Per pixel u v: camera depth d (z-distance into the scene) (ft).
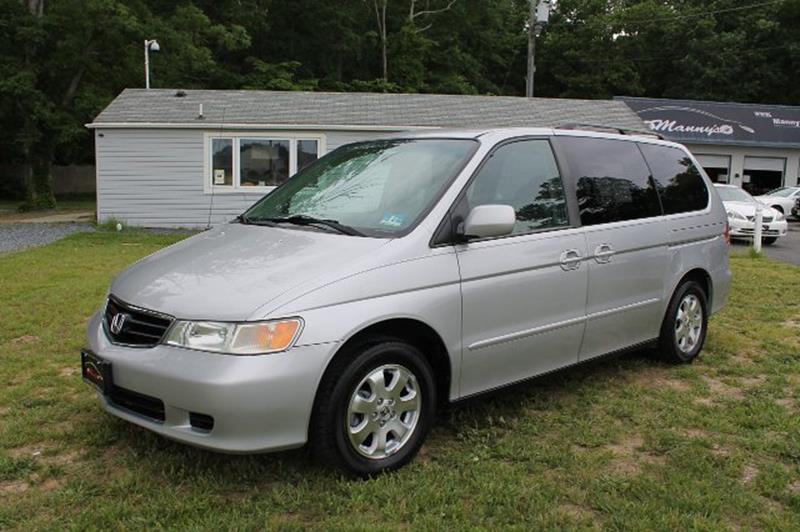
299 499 10.36
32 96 76.54
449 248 12.14
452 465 11.73
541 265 13.43
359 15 139.23
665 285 16.84
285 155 60.95
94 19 77.56
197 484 10.84
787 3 129.39
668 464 11.94
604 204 15.38
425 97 70.74
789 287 29.63
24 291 26.55
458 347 12.14
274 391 10.00
